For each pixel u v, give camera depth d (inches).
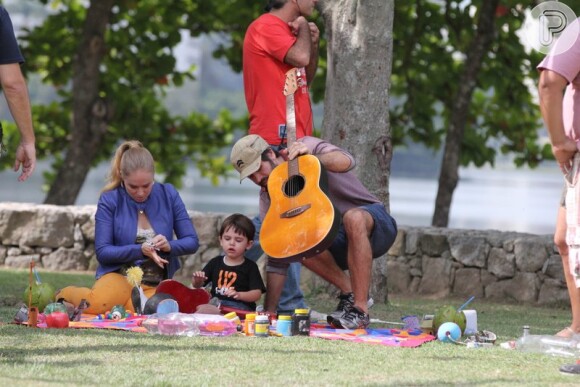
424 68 2010.3
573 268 682.2
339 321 813.9
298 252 792.3
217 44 2160.4
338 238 851.4
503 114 2132.1
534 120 2137.1
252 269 901.2
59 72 2220.7
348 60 1095.6
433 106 2080.5
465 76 1830.7
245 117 2390.5
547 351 719.1
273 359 642.2
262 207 875.4
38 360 614.2
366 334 786.8
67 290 874.8
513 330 898.7
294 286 931.3
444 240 1316.4
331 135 1111.0
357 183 847.1
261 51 926.4
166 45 2117.4
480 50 1820.9
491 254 1284.4
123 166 895.1
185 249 903.7
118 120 2187.5
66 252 1454.2
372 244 842.8
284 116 921.5
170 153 2297.0
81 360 617.6
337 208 798.5
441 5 1956.2
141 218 912.3
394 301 1213.1
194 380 563.2
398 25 1971.0
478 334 781.3
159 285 831.7
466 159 2122.3
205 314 792.3
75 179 1969.7
